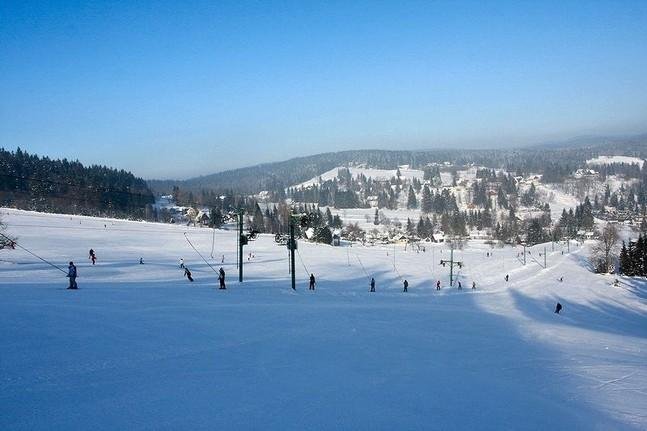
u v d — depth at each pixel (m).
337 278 63.91
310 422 7.85
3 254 58.41
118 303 20.08
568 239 166.62
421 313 26.95
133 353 11.98
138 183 199.88
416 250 146.50
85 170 173.50
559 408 9.06
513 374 11.96
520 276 88.50
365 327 19.19
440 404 9.04
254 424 7.68
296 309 23.02
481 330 21.56
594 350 16.81
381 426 7.79
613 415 8.73
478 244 184.50
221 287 33.19
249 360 11.99
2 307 16.78
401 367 12.12
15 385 9.12
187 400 8.72
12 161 147.50
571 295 66.62
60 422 7.54
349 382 10.36
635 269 99.94
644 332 34.06
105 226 112.31
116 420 7.70
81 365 10.66
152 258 70.62
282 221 152.62
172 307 20.09
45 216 121.12
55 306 17.78
